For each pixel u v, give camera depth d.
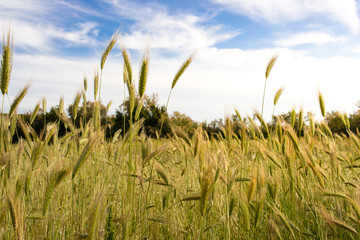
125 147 2.45
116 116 14.69
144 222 2.30
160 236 2.67
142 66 2.08
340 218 2.45
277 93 3.02
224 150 3.13
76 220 2.59
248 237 2.33
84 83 3.23
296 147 2.55
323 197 2.71
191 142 2.46
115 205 2.76
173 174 3.46
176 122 16.81
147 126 14.68
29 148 2.66
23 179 1.76
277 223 2.44
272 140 3.37
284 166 2.90
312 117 3.18
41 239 2.22
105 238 1.95
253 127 3.12
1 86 1.90
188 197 2.03
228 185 2.16
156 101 16.52
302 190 2.75
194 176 3.59
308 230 2.52
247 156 3.24
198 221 2.67
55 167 1.70
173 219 2.77
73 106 3.20
